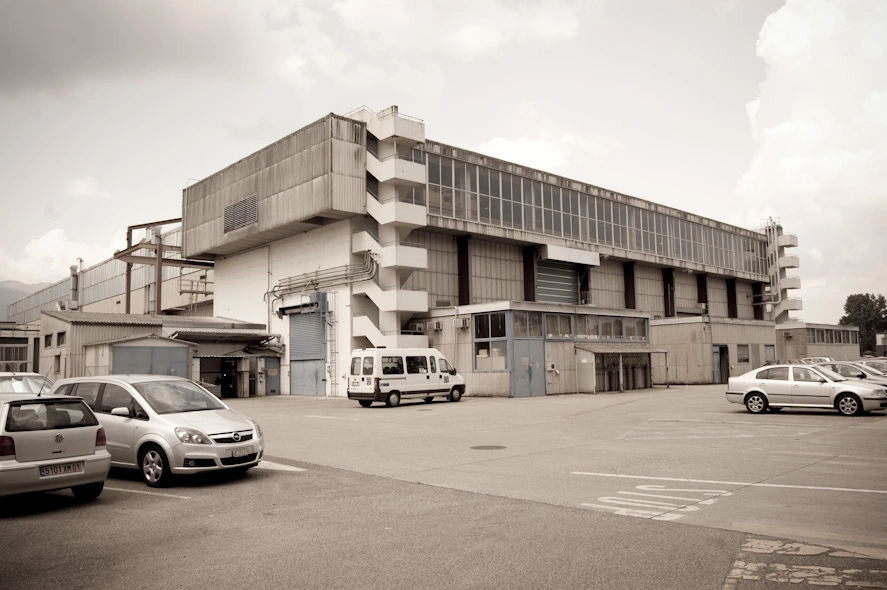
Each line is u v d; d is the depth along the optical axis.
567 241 46.25
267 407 28.23
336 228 37.44
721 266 62.47
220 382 38.78
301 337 39.56
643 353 38.72
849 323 113.19
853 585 4.96
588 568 5.48
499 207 42.22
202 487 9.67
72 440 8.42
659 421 18.25
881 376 22.91
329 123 34.94
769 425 16.30
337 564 5.77
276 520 7.49
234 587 5.24
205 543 6.58
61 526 7.42
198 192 46.44
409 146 37.25
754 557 5.68
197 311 55.69
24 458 7.93
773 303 67.94
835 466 10.07
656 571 5.36
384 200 36.50
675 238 57.34
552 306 33.91
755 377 19.92
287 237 41.50
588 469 10.42
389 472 10.64
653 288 55.53
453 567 5.60
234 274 46.66
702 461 10.91
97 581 5.46
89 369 34.34
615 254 50.22
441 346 34.88
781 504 7.62
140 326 37.59
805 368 19.25
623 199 52.41
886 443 12.48
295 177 37.16
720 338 45.47
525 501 8.17
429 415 21.73
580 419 19.33
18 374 17.00
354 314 36.25
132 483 10.19
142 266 63.34
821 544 6.01
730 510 7.41
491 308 32.44
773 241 69.12
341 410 25.22
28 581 5.47
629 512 7.46
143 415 10.23
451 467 10.99
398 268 35.19
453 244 40.84
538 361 32.81
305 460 12.08
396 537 6.61
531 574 5.37
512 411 22.77
